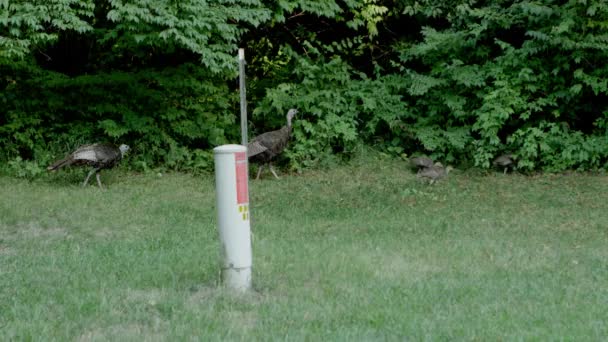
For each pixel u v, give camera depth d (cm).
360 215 948
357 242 772
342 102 1469
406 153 1494
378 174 1337
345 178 1300
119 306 536
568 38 1309
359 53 1579
